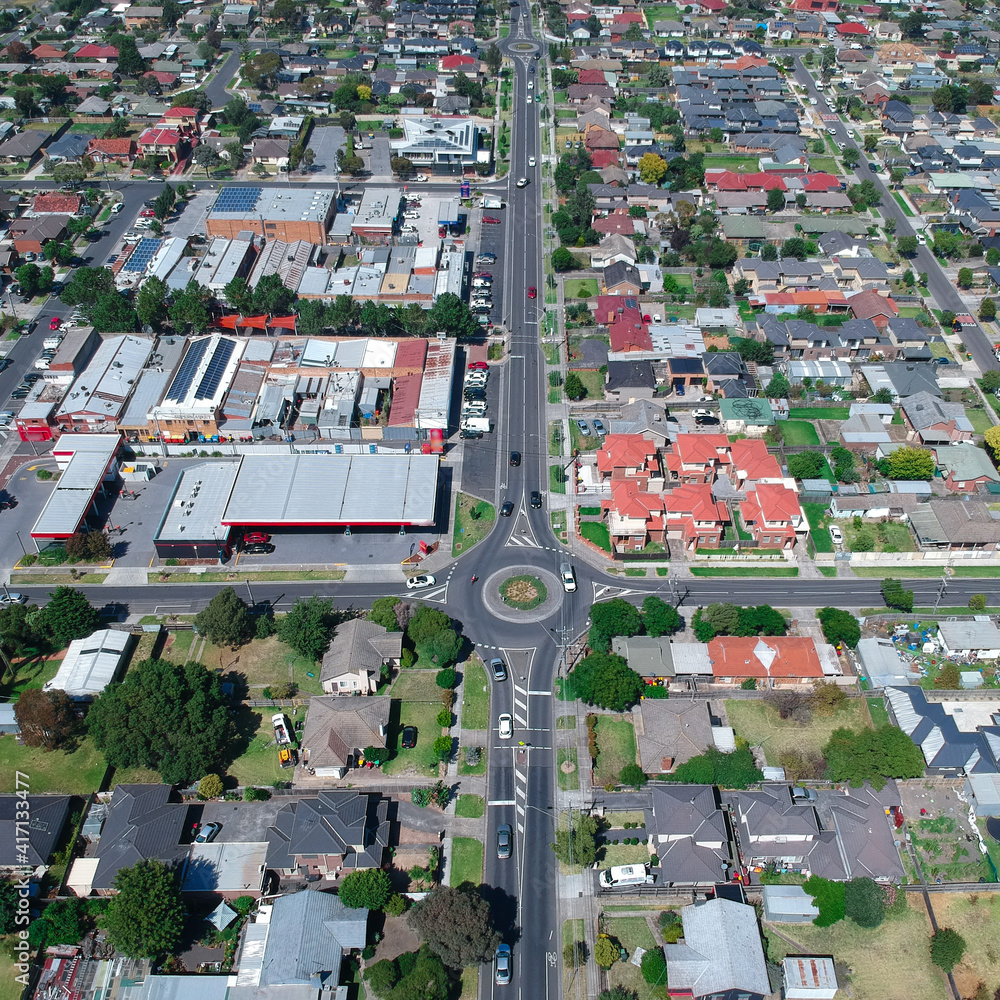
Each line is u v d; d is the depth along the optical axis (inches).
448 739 5487.2
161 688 5438.0
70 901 4766.2
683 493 7017.7
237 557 6958.7
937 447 7677.2
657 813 5064.0
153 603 6569.9
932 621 6402.6
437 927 4471.0
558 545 7062.0
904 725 5634.8
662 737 5467.5
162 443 7849.4
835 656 6077.8
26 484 7539.4
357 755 5497.1
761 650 5954.7
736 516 7268.7
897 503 7249.0
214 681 5659.5
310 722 5541.3
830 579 6776.6
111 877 4790.8
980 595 6486.2
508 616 6476.4
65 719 5556.1
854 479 7475.4
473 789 5393.7
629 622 6092.5
